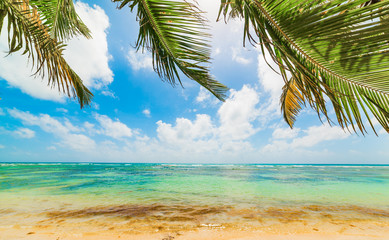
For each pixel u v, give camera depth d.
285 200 4.86
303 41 0.95
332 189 7.00
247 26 1.02
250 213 3.59
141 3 1.68
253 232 2.63
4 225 2.84
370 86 0.94
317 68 1.01
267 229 2.75
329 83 1.03
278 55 1.07
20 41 2.03
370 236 2.51
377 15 0.79
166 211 3.70
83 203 4.38
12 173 13.79
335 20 0.85
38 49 2.24
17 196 5.16
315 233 2.61
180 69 2.21
